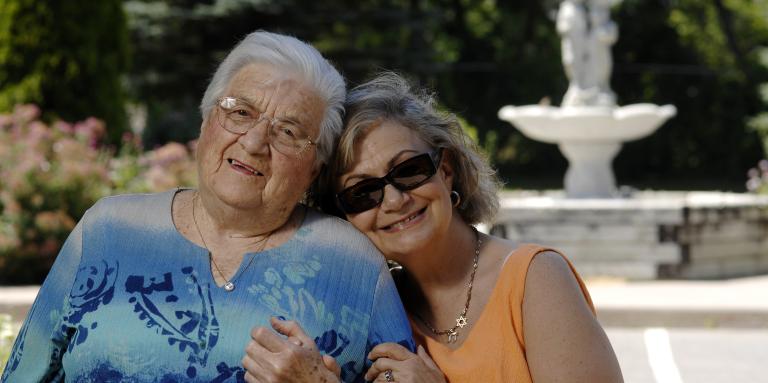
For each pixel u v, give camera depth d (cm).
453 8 3159
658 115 1293
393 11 2402
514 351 308
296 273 304
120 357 291
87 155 1064
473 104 3094
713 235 1156
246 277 301
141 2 2211
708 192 2447
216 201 304
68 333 300
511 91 3080
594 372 298
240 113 302
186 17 2216
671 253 1116
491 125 3077
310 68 307
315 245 311
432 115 331
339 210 336
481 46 3164
